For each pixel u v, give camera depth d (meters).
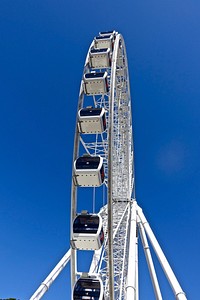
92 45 20.28
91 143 16.44
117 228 17.64
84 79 17.33
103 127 15.83
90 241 13.47
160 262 17.47
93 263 17.14
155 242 19.36
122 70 20.47
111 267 12.83
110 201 13.09
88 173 14.33
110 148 13.70
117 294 14.82
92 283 12.91
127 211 20.44
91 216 14.14
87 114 15.74
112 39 20.31
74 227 13.90
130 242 17.62
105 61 19.19
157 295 19.86
